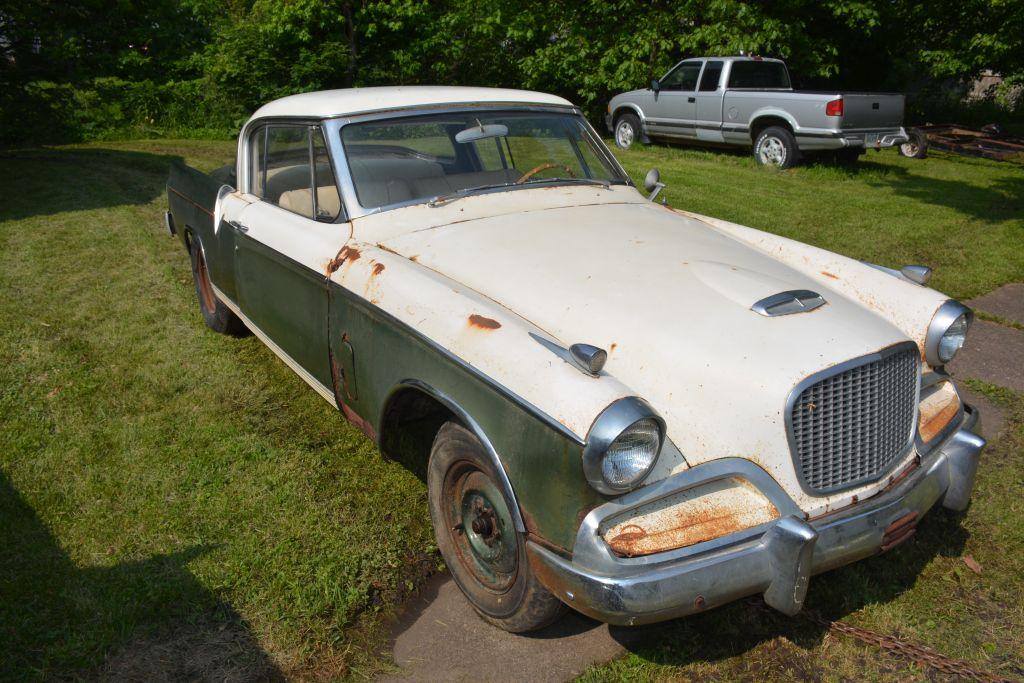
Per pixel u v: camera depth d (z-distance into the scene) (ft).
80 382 14.78
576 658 8.73
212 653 8.55
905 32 57.77
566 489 7.41
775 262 10.93
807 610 9.39
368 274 10.36
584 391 7.36
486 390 8.24
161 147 42.63
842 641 8.92
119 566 9.86
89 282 20.13
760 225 27.37
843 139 37.65
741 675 8.45
